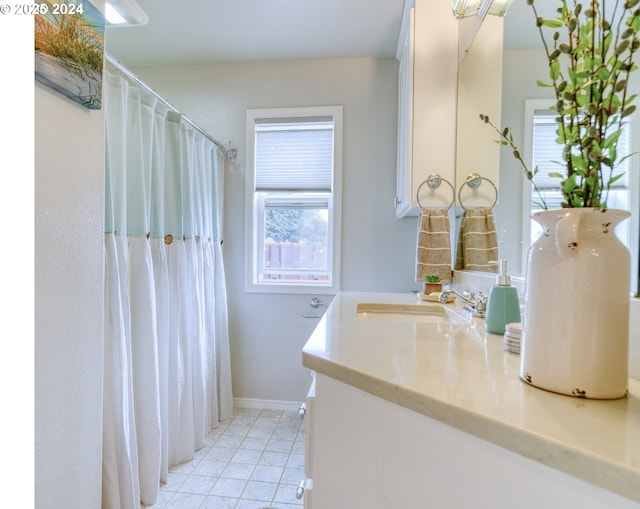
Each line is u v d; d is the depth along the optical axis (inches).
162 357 65.7
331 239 98.0
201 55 93.8
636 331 22.9
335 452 27.9
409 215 88.0
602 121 21.2
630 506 14.9
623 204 22.8
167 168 69.4
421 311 59.5
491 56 54.5
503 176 50.3
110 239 50.7
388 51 91.0
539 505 17.5
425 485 22.2
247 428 86.6
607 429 17.2
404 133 74.6
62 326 37.8
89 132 41.1
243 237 98.7
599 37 22.7
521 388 22.0
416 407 21.5
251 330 98.6
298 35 84.6
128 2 54.0
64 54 36.0
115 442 50.4
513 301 35.8
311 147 97.7
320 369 28.0
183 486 65.1
